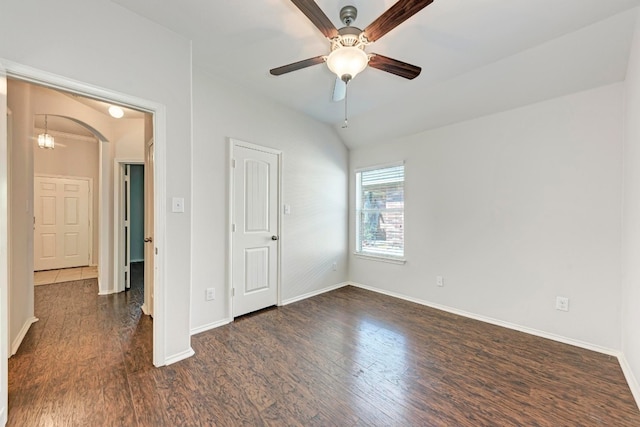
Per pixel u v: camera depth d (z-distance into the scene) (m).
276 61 2.55
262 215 3.32
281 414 1.62
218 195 2.87
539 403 1.72
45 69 1.58
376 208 4.22
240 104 3.05
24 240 2.64
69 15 1.67
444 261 3.39
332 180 4.24
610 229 2.32
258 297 3.30
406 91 3.05
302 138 3.77
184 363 2.15
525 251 2.77
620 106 2.27
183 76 2.19
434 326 2.89
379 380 1.95
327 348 2.41
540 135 2.68
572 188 2.50
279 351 2.35
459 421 1.57
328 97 3.26
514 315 2.84
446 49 2.28
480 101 2.91
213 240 2.83
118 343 2.45
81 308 3.33
